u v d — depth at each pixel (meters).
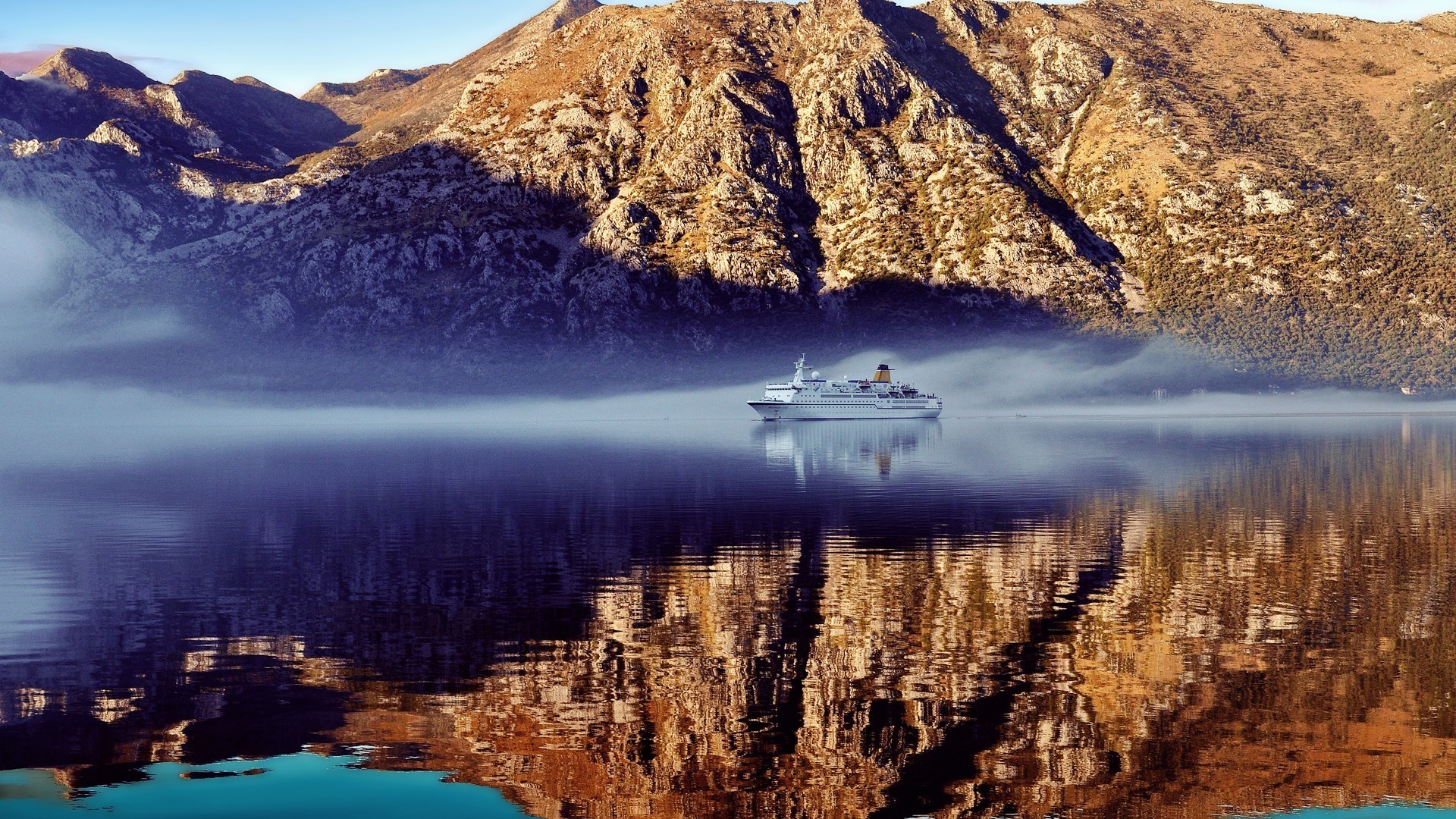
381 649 35.56
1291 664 32.84
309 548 55.47
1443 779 25.00
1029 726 28.22
